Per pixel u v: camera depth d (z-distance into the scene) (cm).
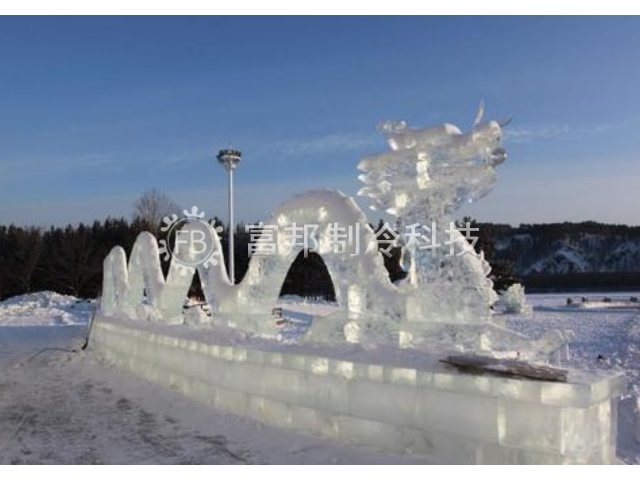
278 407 629
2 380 991
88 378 1002
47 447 591
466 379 477
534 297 5519
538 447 435
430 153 604
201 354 774
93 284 4459
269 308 786
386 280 631
